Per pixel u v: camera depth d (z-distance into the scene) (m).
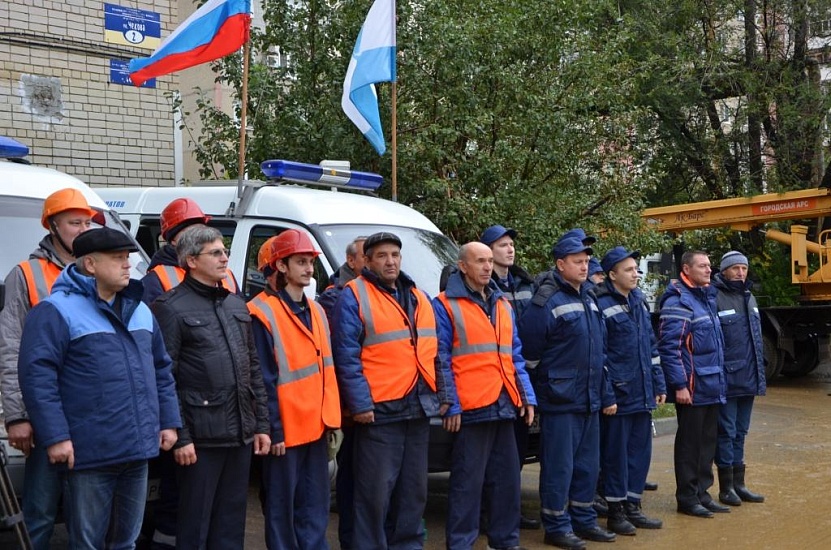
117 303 4.30
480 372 5.82
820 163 19.89
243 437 4.79
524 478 8.67
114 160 10.70
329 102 10.51
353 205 7.82
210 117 11.31
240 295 5.46
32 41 10.00
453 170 10.84
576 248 6.34
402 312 5.58
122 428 4.16
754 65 20.03
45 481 4.50
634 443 6.94
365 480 5.45
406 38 10.32
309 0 10.79
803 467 9.06
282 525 5.19
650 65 17.12
